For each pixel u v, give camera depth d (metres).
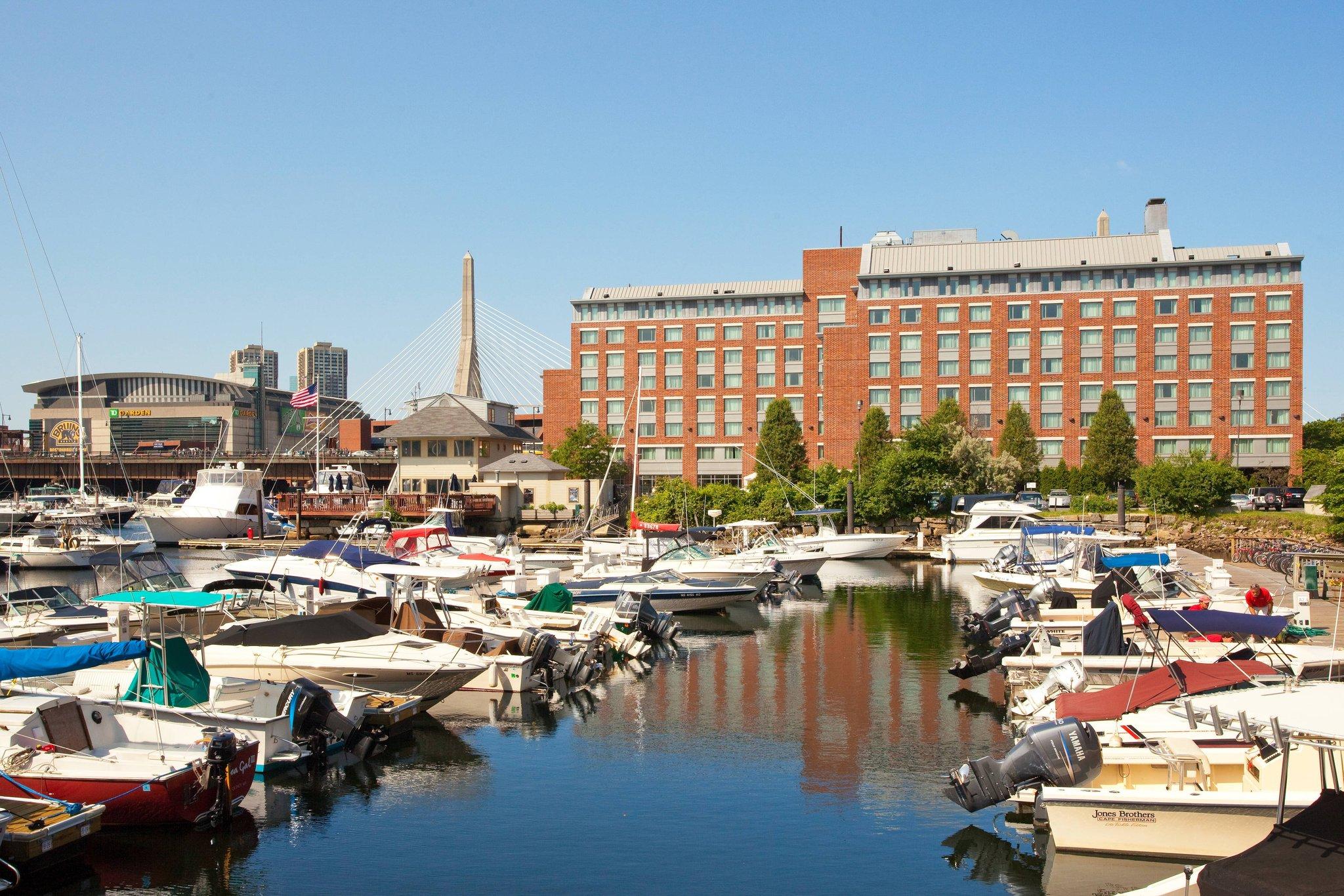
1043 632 29.34
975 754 22.92
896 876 16.38
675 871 16.59
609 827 18.52
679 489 85.69
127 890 15.79
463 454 93.19
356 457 131.50
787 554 57.72
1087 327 95.94
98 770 17.73
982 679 31.23
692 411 106.12
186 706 20.64
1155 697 18.48
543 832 18.25
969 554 70.00
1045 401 96.56
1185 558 58.97
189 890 15.77
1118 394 93.88
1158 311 94.75
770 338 105.06
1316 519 66.56
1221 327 93.69
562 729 25.30
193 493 85.19
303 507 85.31
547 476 91.38
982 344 97.69
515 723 25.83
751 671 32.69
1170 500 78.00
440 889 15.87
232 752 18.33
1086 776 16.75
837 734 24.70
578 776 21.45
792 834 18.14
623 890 15.88
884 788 20.62
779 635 40.12
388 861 16.92
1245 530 70.56
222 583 35.16
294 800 19.89
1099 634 26.09
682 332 106.62
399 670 25.19
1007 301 97.25
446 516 70.50
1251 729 14.36
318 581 35.22
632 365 107.44
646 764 22.33
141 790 17.48
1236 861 11.99
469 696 28.70
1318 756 15.50
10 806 16.53
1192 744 17.12
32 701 20.00
